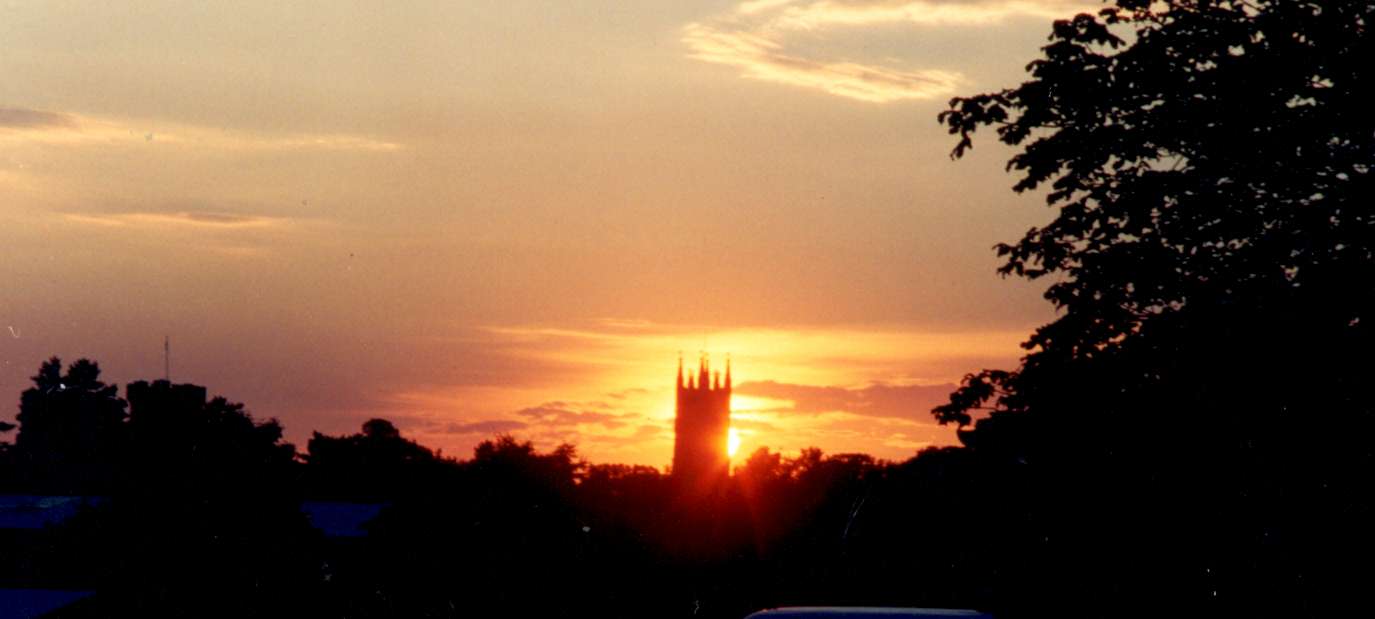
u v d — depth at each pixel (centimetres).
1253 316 2211
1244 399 2191
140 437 3906
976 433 2481
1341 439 2106
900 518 3086
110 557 3709
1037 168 2498
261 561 3856
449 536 4538
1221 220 2331
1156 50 2428
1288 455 2125
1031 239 2522
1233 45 2422
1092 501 2305
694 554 6688
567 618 4812
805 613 1595
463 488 4731
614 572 5309
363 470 8631
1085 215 2466
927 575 2809
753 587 5231
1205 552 2183
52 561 3725
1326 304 2172
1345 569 2064
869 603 3225
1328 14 2345
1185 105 2412
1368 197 2239
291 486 4091
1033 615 2366
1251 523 2148
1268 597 2117
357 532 5569
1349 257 2205
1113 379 2323
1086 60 2486
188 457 3884
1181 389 2241
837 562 3791
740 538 7225
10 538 4272
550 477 6066
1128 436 2283
